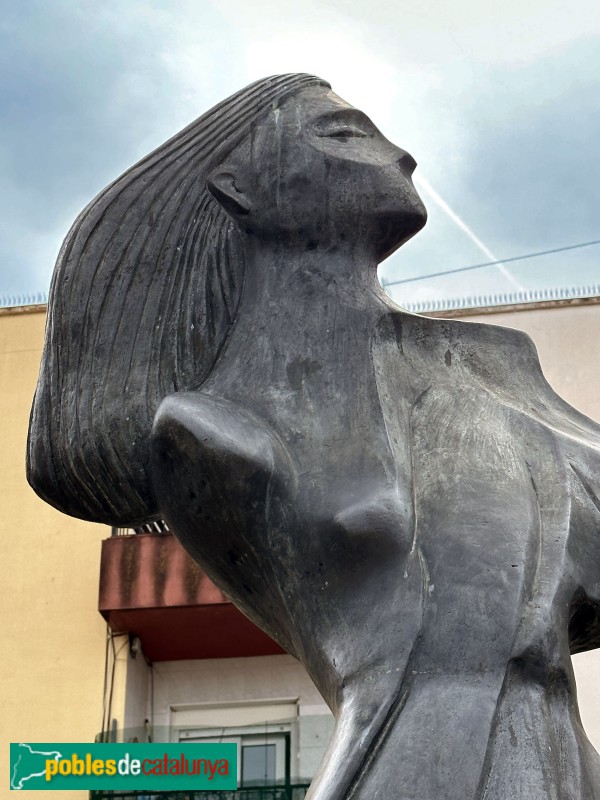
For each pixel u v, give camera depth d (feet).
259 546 7.43
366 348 7.93
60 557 36.65
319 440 7.57
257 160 8.43
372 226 8.36
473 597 6.86
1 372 38.93
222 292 8.31
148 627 34.86
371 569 7.07
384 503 7.14
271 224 8.32
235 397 7.86
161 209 8.47
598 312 33.19
